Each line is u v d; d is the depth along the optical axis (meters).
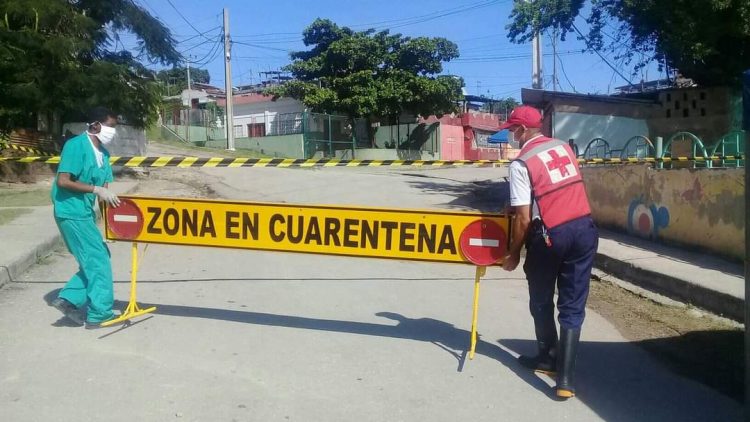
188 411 3.89
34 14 14.19
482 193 16.02
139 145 18.86
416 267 8.35
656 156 10.13
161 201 5.21
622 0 13.41
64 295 5.18
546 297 4.50
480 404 4.16
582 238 4.17
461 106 45.00
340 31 35.22
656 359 5.10
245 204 5.08
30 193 13.27
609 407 4.18
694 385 4.58
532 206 4.30
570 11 14.99
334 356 4.90
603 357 5.14
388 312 6.17
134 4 17.25
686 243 8.68
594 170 11.23
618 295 7.27
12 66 14.04
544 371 4.69
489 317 6.14
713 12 11.98
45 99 14.65
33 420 3.71
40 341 4.92
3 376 4.28
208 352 4.86
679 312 6.51
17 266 6.75
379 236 4.88
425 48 34.50
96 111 5.14
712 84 17.73
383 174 22.88
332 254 4.98
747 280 3.80
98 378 4.31
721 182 7.92
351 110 34.94
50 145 16.20
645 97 19.20
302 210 5.00
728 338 5.62
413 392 4.31
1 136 14.66
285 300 6.41
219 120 40.81
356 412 3.98
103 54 17.08
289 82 35.16
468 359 4.95
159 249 8.73
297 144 34.03
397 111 35.44
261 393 4.19
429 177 21.66
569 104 19.19
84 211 5.07
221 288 6.77
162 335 5.19
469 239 4.72
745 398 3.86
